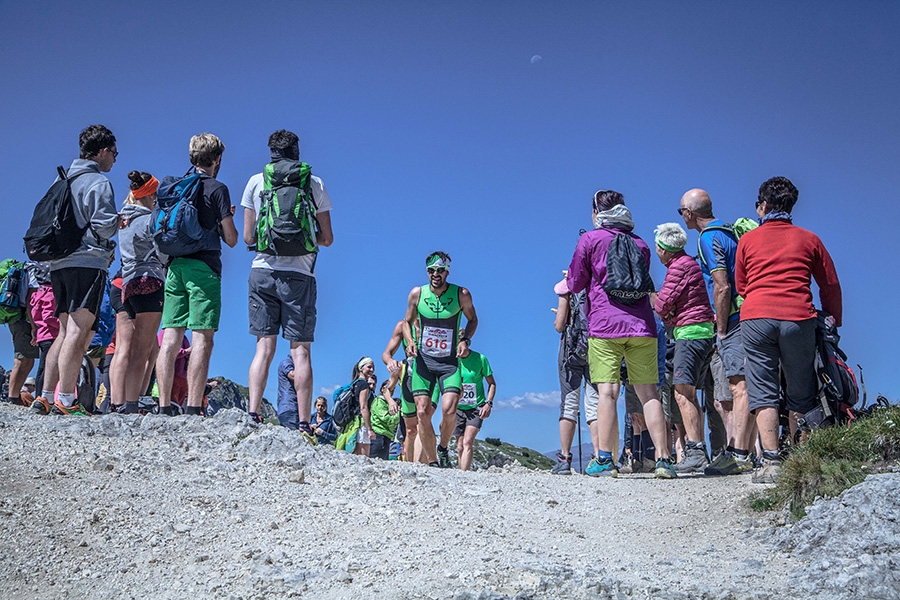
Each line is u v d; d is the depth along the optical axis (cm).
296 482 632
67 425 689
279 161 762
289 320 766
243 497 577
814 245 653
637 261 746
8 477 555
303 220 745
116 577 437
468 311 948
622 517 608
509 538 534
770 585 447
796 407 648
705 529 566
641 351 761
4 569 434
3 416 696
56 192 724
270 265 760
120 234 795
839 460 565
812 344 631
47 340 874
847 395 622
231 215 751
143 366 791
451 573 443
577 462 1007
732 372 736
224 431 717
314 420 1177
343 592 417
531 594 415
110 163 773
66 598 413
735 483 672
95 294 746
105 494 548
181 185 736
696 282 788
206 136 759
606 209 784
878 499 492
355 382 1098
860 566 443
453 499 634
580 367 873
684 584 445
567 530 568
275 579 431
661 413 755
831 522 500
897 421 573
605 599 418
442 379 945
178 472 618
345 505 584
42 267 880
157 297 784
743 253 670
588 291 791
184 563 457
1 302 930
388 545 495
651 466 889
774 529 536
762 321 638
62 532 482
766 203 679
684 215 797
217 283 758
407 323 955
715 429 890
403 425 1148
